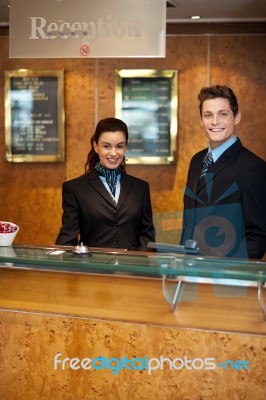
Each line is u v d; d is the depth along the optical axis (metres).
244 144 5.74
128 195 3.42
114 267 2.55
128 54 3.99
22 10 4.06
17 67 5.99
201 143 5.79
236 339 2.56
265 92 5.66
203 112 3.03
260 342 2.54
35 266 2.79
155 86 5.76
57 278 2.78
